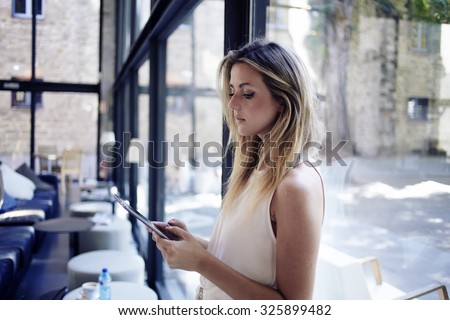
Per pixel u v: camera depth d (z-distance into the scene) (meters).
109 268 2.84
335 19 2.71
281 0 2.84
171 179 6.27
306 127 0.95
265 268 0.92
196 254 0.93
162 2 2.86
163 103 3.72
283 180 0.90
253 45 1.01
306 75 0.97
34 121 9.02
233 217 1.01
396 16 1.99
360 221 2.21
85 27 9.16
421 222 1.76
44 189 6.42
